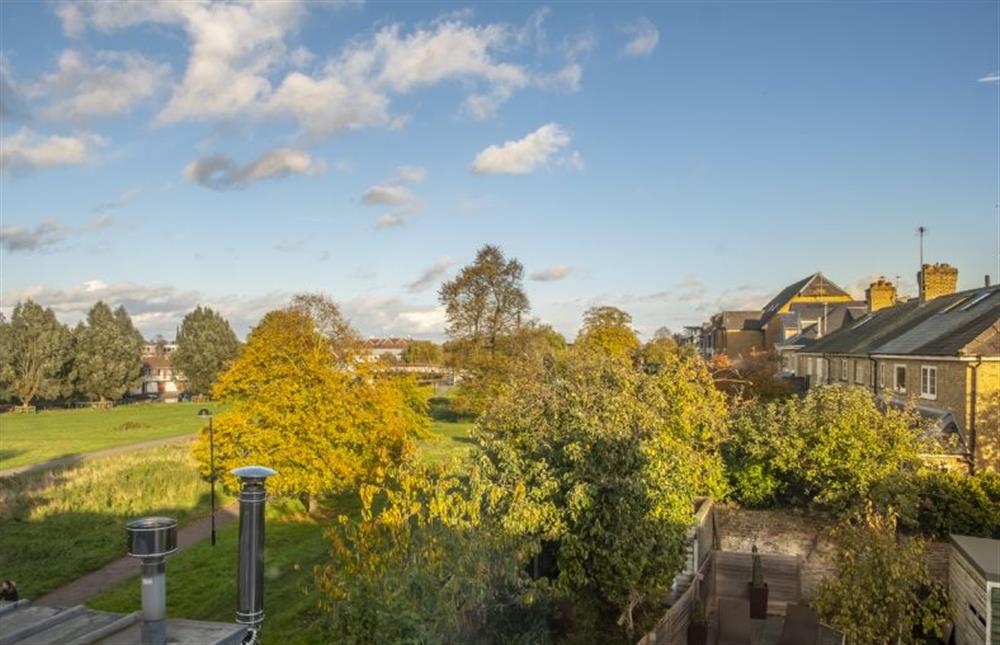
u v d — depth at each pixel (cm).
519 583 1350
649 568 1491
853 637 1460
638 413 1812
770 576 1911
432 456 4166
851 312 5403
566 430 1705
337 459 2691
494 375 5444
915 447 2070
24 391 8538
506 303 6431
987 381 2328
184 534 2667
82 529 2653
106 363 9106
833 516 2100
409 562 1162
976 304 2816
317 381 2753
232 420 2702
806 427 2127
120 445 5078
